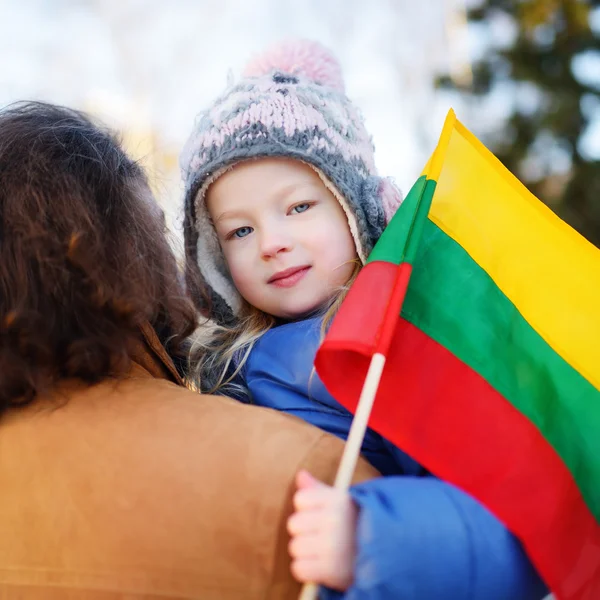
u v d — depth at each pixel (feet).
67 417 3.37
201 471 3.11
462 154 4.47
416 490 3.10
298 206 5.16
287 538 2.99
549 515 3.39
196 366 5.33
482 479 3.47
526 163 15.08
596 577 3.45
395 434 3.56
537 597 3.31
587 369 4.01
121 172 3.97
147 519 3.06
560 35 14.88
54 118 3.98
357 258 5.29
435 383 3.68
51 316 3.37
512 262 4.22
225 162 5.10
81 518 3.13
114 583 3.02
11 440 3.37
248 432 3.23
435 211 4.27
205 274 5.64
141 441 3.23
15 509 3.24
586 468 3.75
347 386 3.62
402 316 3.84
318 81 5.60
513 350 3.90
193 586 2.97
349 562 2.85
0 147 3.69
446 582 2.89
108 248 3.62
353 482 3.29
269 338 5.10
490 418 3.60
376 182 5.44
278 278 5.13
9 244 3.41
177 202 5.84
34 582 3.13
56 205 3.53
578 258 4.30
